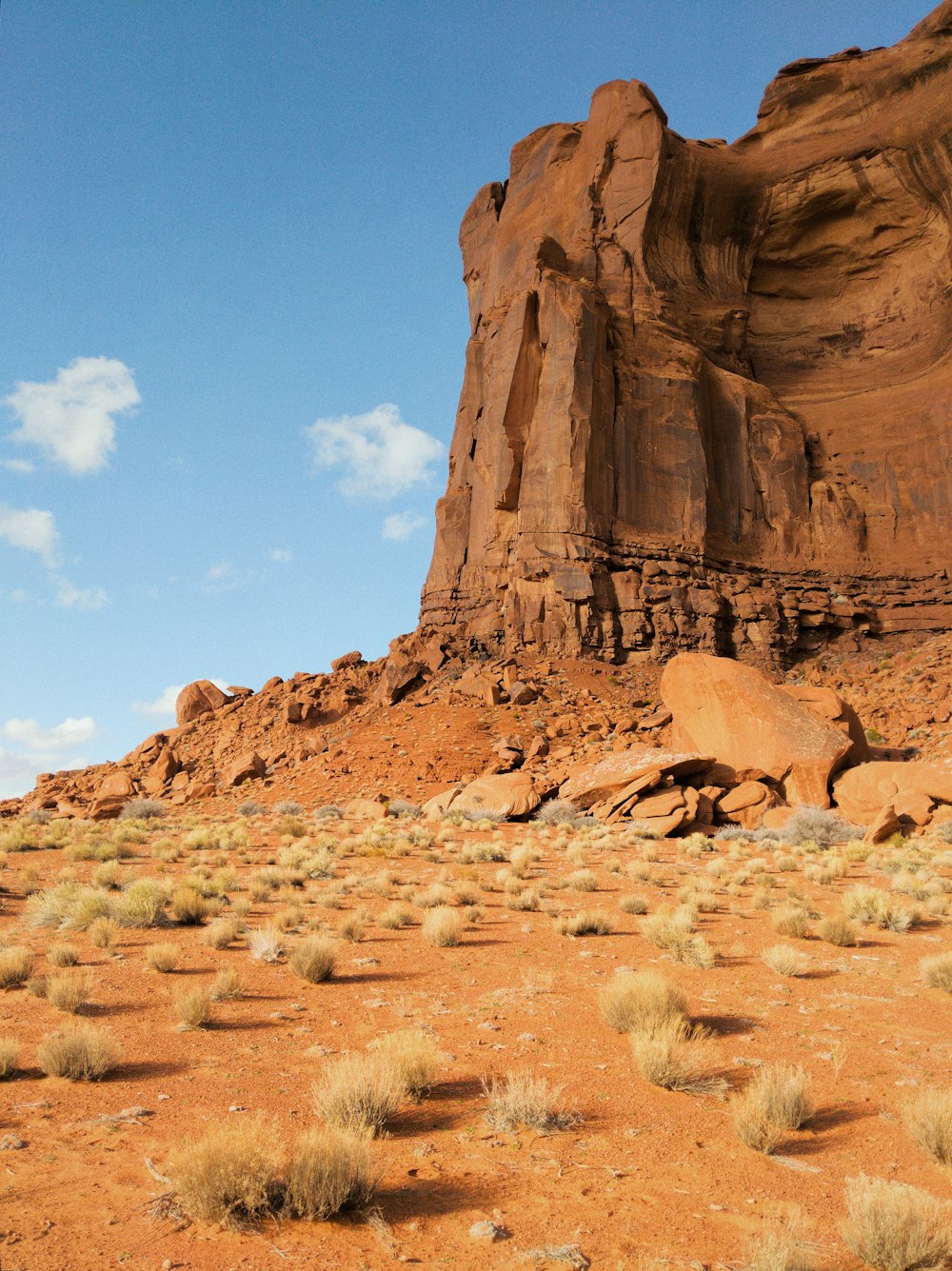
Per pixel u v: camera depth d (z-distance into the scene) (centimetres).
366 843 2619
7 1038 778
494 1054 775
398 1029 848
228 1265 412
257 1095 654
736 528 5903
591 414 5491
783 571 5800
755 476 6044
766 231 6819
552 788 3688
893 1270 432
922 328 6462
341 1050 777
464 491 6309
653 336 5994
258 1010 905
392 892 1756
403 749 4369
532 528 5388
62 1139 562
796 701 3697
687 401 5831
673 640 5197
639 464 5650
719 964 1188
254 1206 460
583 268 6159
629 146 6406
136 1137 566
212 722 6188
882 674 5025
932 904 1677
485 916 1532
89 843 2644
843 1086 720
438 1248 440
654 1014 838
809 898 1831
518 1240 450
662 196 6431
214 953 1173
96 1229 443
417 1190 506
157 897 1442
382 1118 598
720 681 3741
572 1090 689
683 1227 471
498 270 6769
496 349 5944
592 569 5244
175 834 3225
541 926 1439
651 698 4675
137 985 984
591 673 4944
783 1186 531
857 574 5822
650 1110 652
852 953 1303
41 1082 673
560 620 5194
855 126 6706
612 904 1695
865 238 6706
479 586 5819
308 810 3981
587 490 5378
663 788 3431
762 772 3506
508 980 1065
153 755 5925
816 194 6600
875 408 6325
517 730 4362
